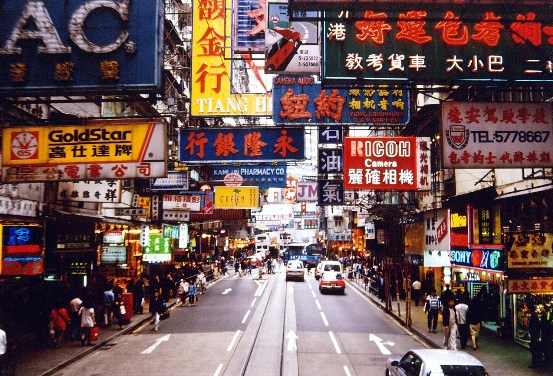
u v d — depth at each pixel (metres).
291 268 47.59
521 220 17.36
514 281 15.40
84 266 23.36
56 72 12.23
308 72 17.48
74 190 19.31
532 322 15.18
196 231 47.41
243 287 41.72
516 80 12.16
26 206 17.08
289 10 11.27
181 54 31.14
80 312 18.92
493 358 16.31
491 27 12.30
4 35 12.37
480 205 20.66
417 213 28.33
